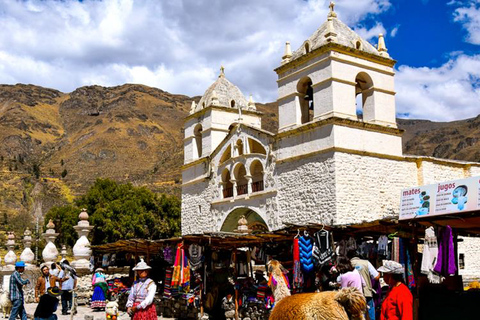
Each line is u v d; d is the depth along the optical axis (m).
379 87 35.91
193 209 46.88
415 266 14.84
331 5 36.78
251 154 40.03
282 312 7.77
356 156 33.97
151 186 175.38
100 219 69.38
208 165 45.22
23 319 17.70
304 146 35.31
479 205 12.20
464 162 39.38
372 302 13.88
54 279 20.52
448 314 13.32
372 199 34.16
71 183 188.38
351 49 34.44
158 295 24.61
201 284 20.81
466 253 37.53
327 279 17.81
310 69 35.44
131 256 29.52
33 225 143.75
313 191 34.31
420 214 13.65
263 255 21.58
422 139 194.50
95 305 24.94
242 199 40.66
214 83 48.28
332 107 33.44
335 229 18.17
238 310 19.98
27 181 182.75
